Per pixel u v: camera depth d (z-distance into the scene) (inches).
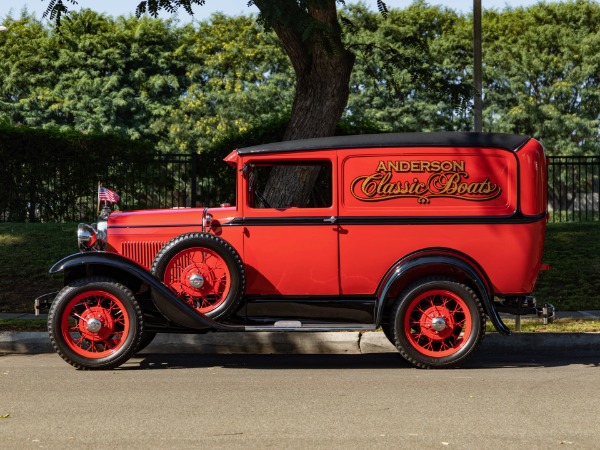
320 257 328.5
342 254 327.9
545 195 333.1
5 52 1656.0
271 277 330.0
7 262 563.2
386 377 301.6
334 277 328.8
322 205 434.0
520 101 1427.2
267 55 1535.4
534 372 311.9
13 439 210.8
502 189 329.1
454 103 528.7
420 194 327.9
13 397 264.5
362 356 354.0
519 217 327.6
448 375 305.4
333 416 237.0
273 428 222.4
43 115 1587.1
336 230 327.6
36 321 405.7
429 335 320.5
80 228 335.6
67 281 332.8
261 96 1472.7
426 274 325.1
